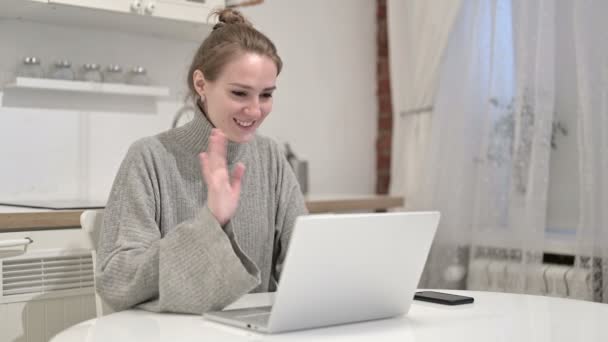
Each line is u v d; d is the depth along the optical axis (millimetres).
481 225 2846
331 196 3242
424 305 1388
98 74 2697
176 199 1624
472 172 2957
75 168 2750
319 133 3525
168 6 2592
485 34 2932
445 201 3002
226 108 1483
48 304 2156
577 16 2543
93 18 2600
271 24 3352
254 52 1484
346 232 1097
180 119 3012
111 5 2465
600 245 2480
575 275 2492
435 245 3012
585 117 2516
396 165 3457
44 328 2152
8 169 2605
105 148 2826
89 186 2785
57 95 2711
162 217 1597
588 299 2457
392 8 3422
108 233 1501
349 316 1194
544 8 2648
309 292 1104
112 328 1158
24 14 2533
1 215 2059
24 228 2109
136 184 1532
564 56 2732
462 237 2943
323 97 3539
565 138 2760
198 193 1650
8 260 2084
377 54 3725
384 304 1230
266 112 1526
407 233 1189
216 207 1255
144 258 1338
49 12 2500
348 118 3635
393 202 3123
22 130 2635
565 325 1192
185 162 1642
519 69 2729
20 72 2559
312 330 1147
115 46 2840
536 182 2641
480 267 2797
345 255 1114
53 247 2160
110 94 2836
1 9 2459
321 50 3529
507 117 2832
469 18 3008
